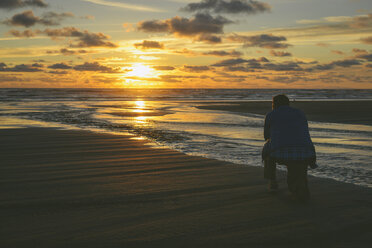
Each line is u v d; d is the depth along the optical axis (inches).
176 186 185.6
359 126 572.7
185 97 2402.8
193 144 353.4
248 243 110.2
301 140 157.0
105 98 2111.2
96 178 203.9
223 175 213.0
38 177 205.2
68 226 124.3
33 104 1269.7
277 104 176.7
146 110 989.8
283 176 209.2
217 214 139.1
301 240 112.7
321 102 1441.9
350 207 148.2
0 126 521.0
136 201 157.5
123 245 107.9
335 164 250.4
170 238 113.9
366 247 107.2
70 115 775.7
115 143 354.3
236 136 426.9
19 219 131.5
